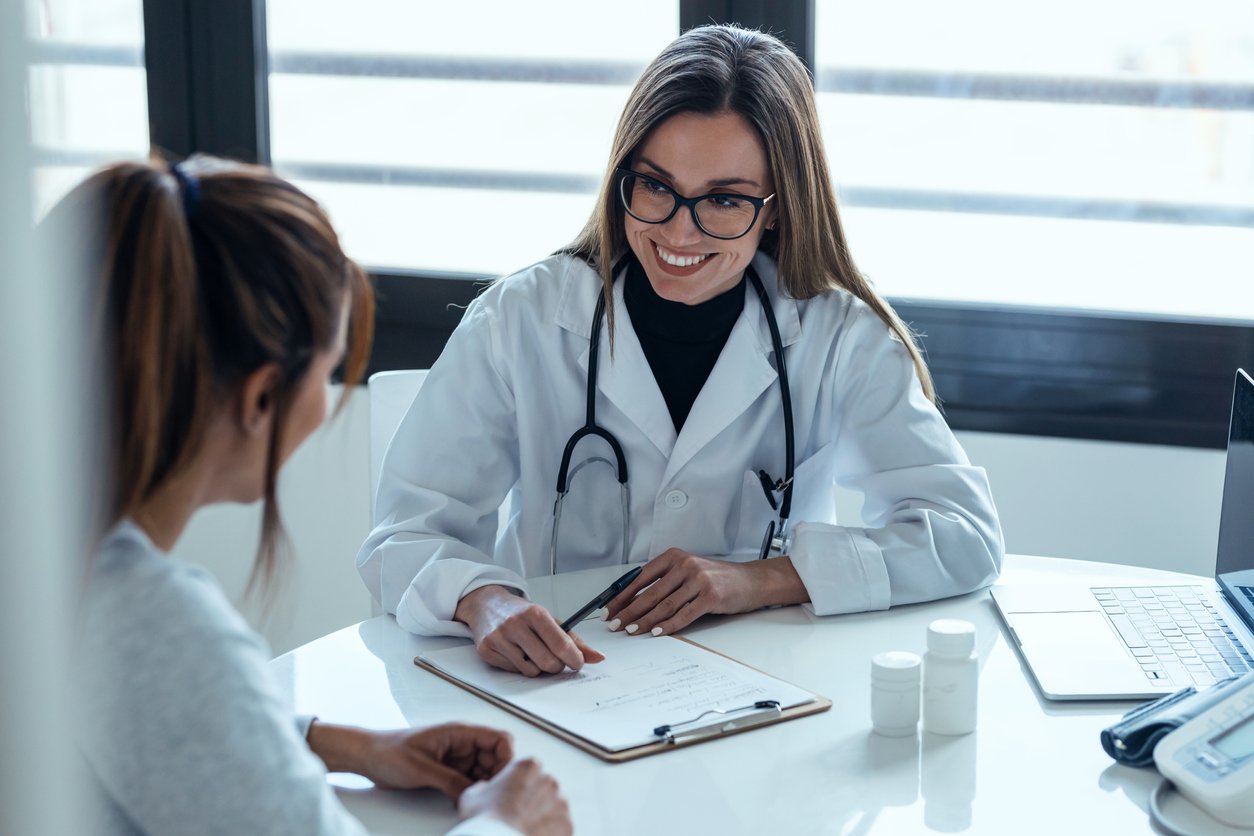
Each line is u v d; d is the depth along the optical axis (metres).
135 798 0.66
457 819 0.91
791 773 0.97
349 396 0.87
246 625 0.72
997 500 2.10
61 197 0.64
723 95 1.39
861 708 1.08
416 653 1.22
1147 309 2.10
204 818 0.66
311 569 2.30
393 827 0.90
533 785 0.85
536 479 1.53
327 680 1.15
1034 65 2.06
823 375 1.55
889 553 1.34
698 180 1.39
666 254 1.43
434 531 1.40
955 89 2.09
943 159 2.12
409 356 2.29
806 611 1.32
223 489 0.79
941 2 2.07
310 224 0.77
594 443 1.53
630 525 1.54
